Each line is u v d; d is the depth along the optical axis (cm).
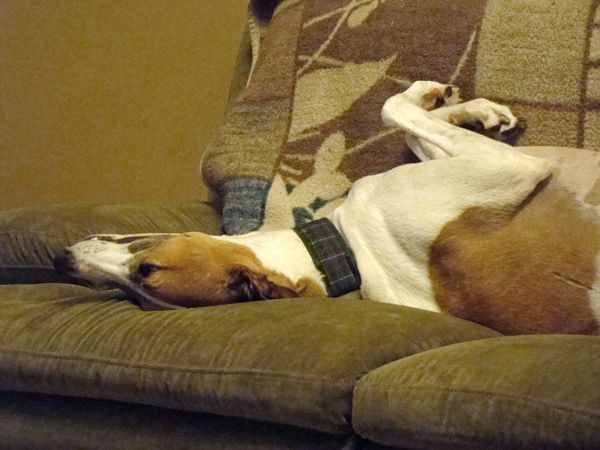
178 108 332
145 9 337
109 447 165
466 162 186
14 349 171
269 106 241
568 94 196
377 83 222
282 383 137
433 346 148
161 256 183
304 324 149
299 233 194
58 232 214
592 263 169
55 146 360
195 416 157
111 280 187
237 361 144
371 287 190
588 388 110
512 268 177
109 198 350
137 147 343
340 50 230
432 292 185
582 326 168
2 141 371
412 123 200
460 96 210
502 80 204
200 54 327
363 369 136
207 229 244
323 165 227
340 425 133
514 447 112
